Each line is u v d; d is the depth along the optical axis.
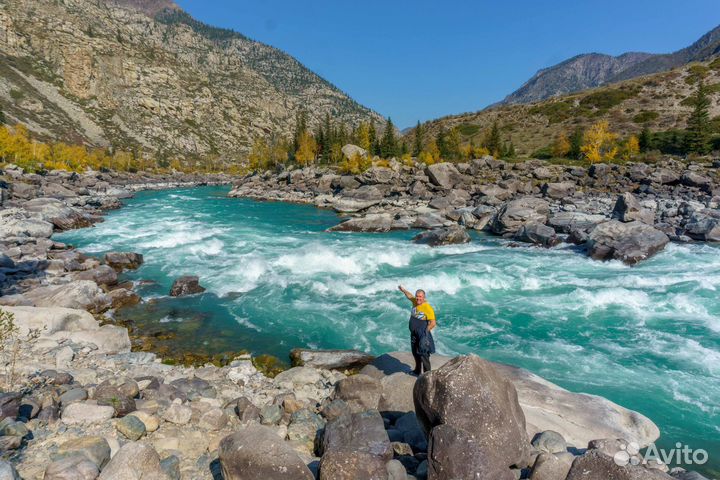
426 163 81.75
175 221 41.44
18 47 185.88
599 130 74.56
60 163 98.31
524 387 8.94
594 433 7.54
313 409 8.39
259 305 16.73
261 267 22.09
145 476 5.03
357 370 11.51
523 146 103.94
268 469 4.90
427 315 8.48
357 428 6.41
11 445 5.39
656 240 23.80
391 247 27.98
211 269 22.11
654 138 81.12
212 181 125.88
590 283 18.91
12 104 154.50
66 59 189.75
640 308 15.66
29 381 7.95
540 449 6.14
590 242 25.00
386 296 17.77
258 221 43.12
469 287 18.77
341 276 20.80
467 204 49.84
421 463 5.62
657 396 9.75
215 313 15.84
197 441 6.55
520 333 13.77
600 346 12.63
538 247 28.66
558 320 14.82
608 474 4.73
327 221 43.97
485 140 99.12
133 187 92.12
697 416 8.89
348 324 14.84
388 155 100.12
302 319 15.30
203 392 8.88
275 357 12.21
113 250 26.94
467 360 5.81
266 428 5.58
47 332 11.37
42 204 37.38
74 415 6.49
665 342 12.74
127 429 6.30
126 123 192.75
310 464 5.82
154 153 181.12
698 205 36.56
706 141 68.81
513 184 54.72
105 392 7.45
